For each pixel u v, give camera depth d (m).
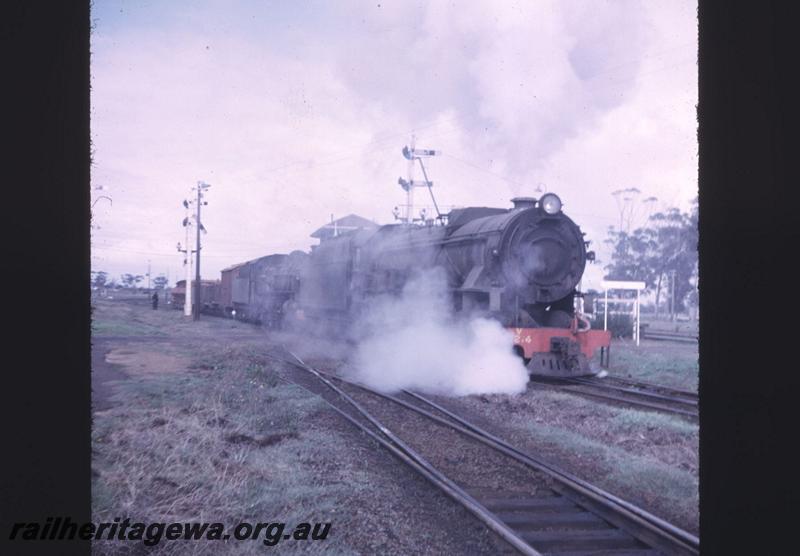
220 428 8.01
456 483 6.16
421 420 9.16
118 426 7.49
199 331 29.08
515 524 5.07
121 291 115.69
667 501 5.86
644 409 10.34
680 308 57.41
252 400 10.09
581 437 8.12
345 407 10.22
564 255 13.67
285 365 15.86
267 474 6.23
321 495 5.73
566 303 14.05
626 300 25.25
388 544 4.75
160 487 5.50
